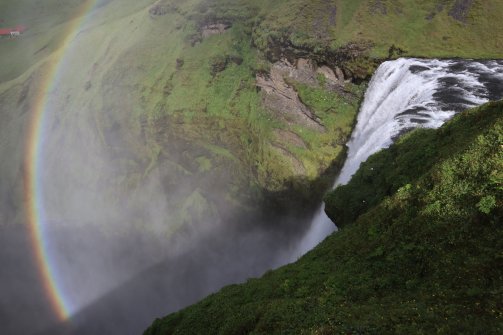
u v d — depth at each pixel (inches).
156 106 2849.4
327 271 703.1
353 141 1855.3
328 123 1971.0
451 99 1277.1
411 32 1843.0
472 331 401.7
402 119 1266.0
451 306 457.1
